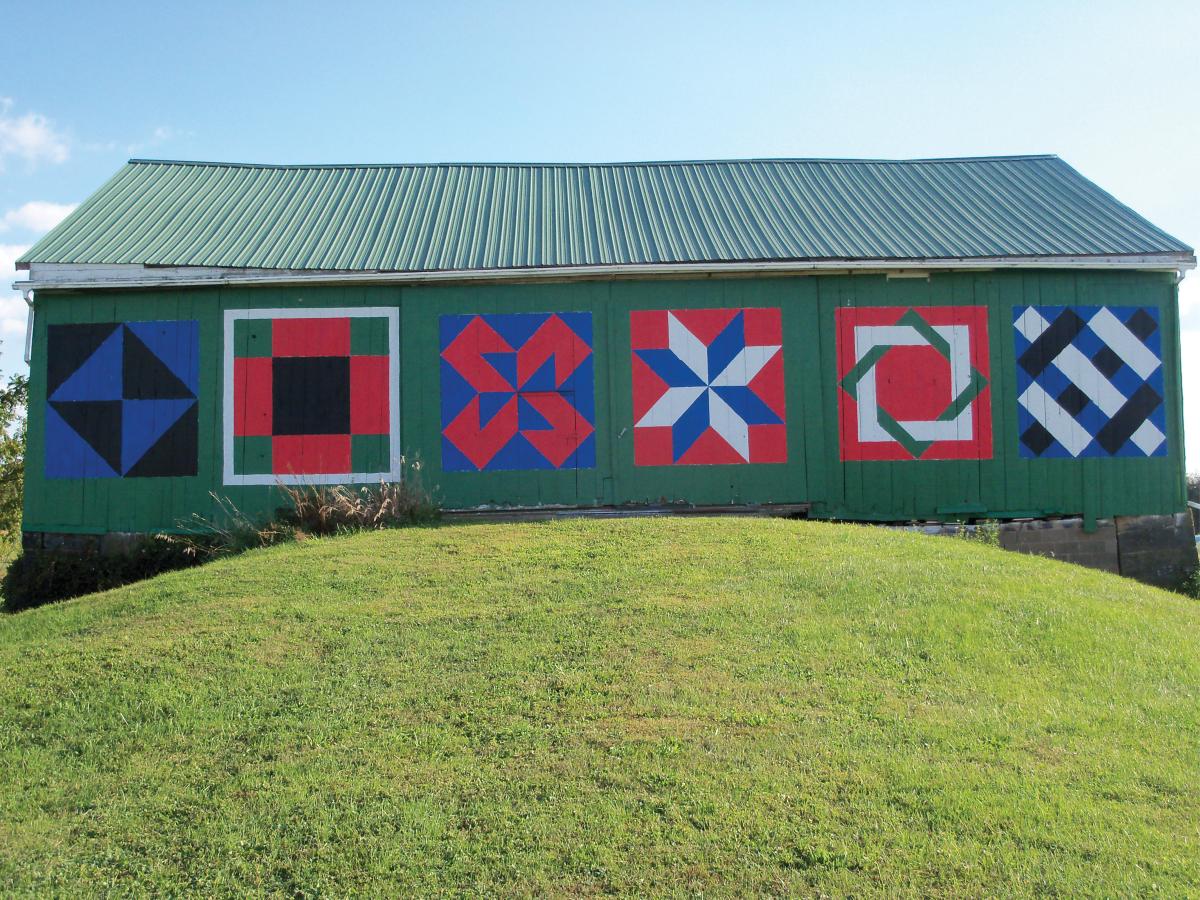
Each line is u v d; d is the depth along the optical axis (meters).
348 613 8.34
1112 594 9.12
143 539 13.81
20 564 13.95
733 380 14.51
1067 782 5.26
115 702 6.67
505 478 14.29
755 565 9.50
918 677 6.68
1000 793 5.12
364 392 14.38
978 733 5.82
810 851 4.65
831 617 7.83
